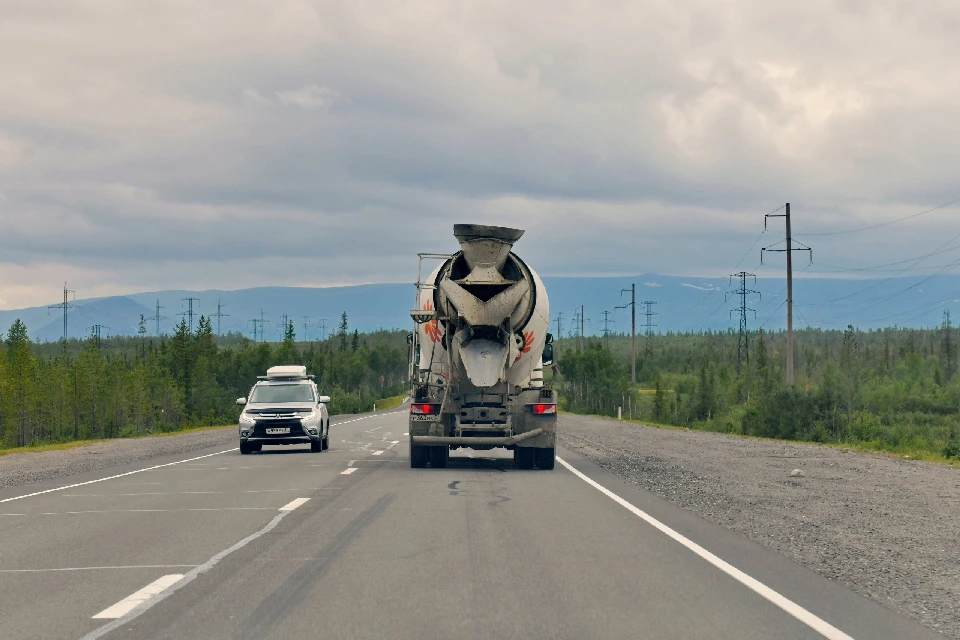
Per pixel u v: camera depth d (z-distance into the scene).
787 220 52.03
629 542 10.36
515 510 13.15
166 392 116.81
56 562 9.09
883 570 8.96
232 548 9.83
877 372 129.38
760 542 10.55
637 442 33.03
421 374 20.67
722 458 24.89
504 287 20.45
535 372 20.92
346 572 8.47
